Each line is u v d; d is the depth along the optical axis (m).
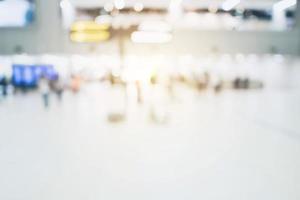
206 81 21.17
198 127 9.38
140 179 5.22
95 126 9.52
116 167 5.78
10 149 6.94
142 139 7.86
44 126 9.50
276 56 23.14
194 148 7.04
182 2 21.72
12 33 20.39
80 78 22.64
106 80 23.66
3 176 5.32
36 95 18.70
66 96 18.25
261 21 22.55
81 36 15.63
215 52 22.52
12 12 20.11
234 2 21.95
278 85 24.56
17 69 20.06
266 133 8.58
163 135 8.34
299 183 5.03
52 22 20.58
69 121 10.35
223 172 5.54
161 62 22.53
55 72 21.73
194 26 22.25
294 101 16.03
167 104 14.64
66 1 20.50
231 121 10.36
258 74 24.02
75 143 7.47
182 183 5.04
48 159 6.23
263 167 5.80
